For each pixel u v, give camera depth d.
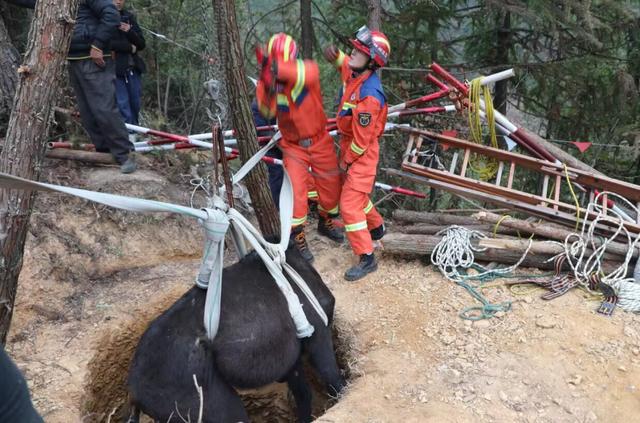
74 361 3.96
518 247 4.70
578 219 4.77
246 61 8.54
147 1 8.34
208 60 3.55
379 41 4.09
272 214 4.39
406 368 3.76
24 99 3.18
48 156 5.59
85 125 5.73
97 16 5.20
